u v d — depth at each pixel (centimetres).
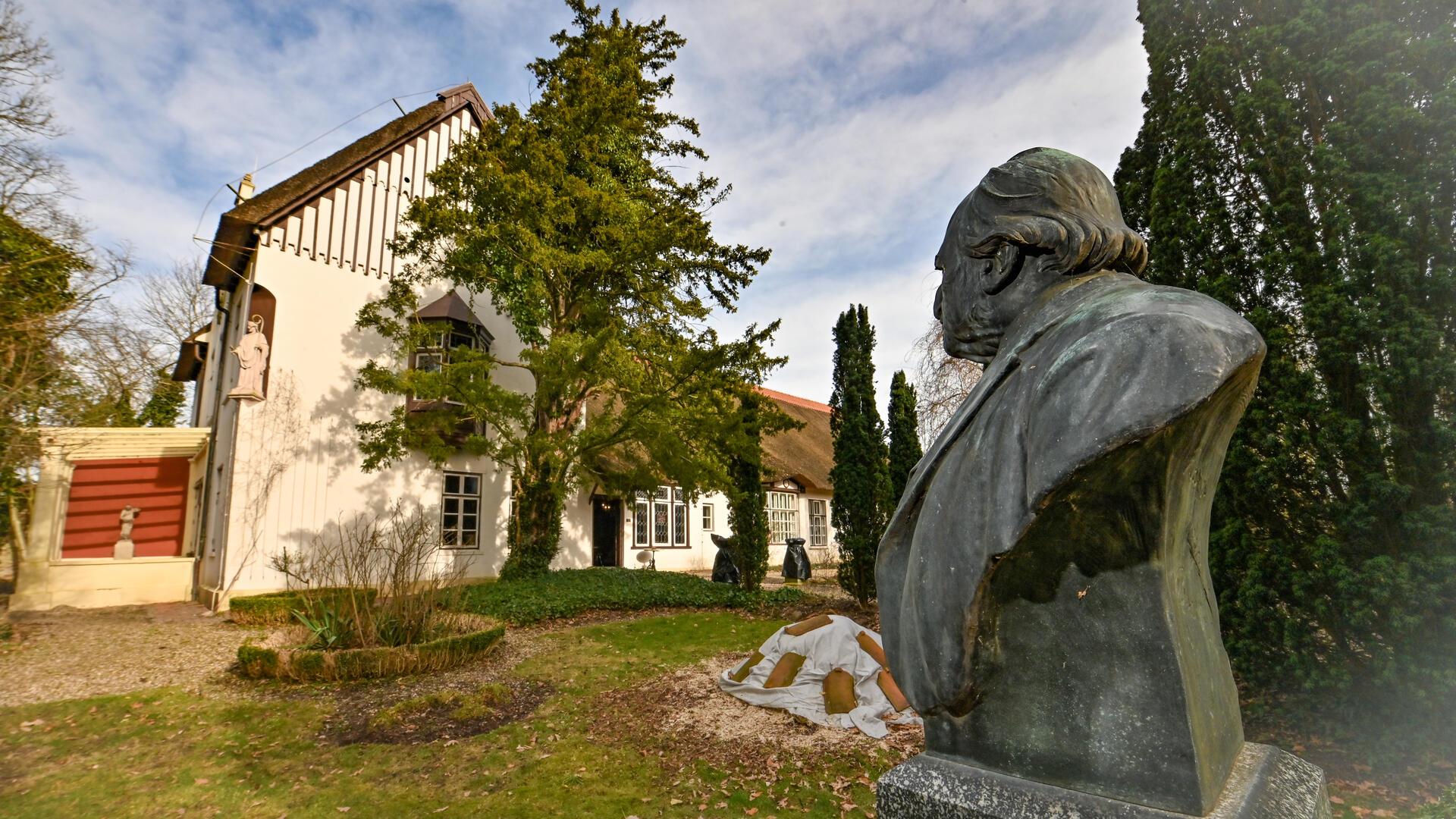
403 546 919
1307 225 449
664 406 1134
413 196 1441
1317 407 416
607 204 1209
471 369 1130
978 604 104
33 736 532
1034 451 95
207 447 1388
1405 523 383
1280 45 470
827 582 1741
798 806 402
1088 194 128
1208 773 96
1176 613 99
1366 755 390
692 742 511
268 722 567
